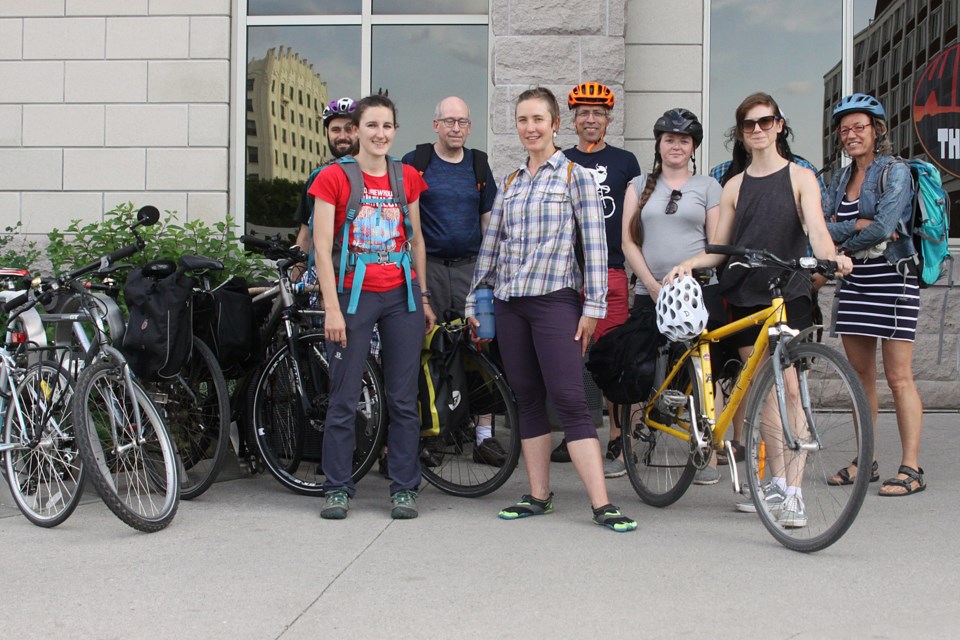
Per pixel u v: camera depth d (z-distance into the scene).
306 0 7.67
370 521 4.65
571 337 4.53
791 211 4.75
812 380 4.08
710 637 3.14
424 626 3.25
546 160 4.62
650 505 4.97
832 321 5.41
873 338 5.27
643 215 5.43
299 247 5.70
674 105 7.67
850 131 5.21
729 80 7.71
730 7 7.69
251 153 7.64
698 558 4.00
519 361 4.70
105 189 7.55
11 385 4.71
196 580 3.72
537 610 3.39
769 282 4.43
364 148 4.77
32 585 3.67
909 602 3.45
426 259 5.76
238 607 3.43
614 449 5.81
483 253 4.86
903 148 7.77
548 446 4.80
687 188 5.39
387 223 4.78
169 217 7.29
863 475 3.81
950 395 7.51
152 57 7.52
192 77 7.52
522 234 4.59
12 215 7.58
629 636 3.16
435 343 4.99
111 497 4.22
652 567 3.88
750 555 4.04
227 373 5.28
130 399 4.54
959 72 7.76
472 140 7.71
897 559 3.96
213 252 6.82
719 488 5.38
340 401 4.74
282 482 5.22
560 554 4.06
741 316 4.85
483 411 5.11
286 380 5.25
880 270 5.17
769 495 4.25
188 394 5.17
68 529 4.48
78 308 4.96
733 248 4.38
